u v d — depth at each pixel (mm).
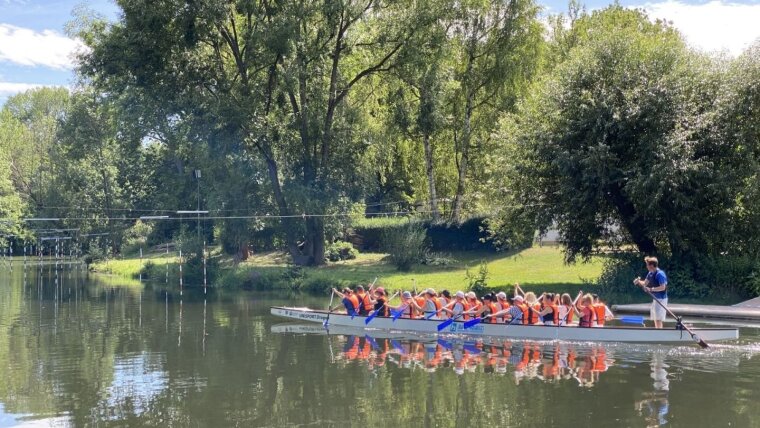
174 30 36719
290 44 36219
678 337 19281
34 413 13727
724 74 26203
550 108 27750
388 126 41625
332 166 41375
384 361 18094
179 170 58469
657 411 13094
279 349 20047
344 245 46438
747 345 19078
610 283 27719
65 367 17906
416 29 38281
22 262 72562
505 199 29781
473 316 22094
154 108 43094
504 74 42375
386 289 32500
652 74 26141
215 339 21922
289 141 40156
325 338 21875
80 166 65250
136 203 66500
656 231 25781
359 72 43469
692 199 24641
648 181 24000
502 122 31406
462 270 36875
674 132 24516
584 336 20047
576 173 26266
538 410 13289
